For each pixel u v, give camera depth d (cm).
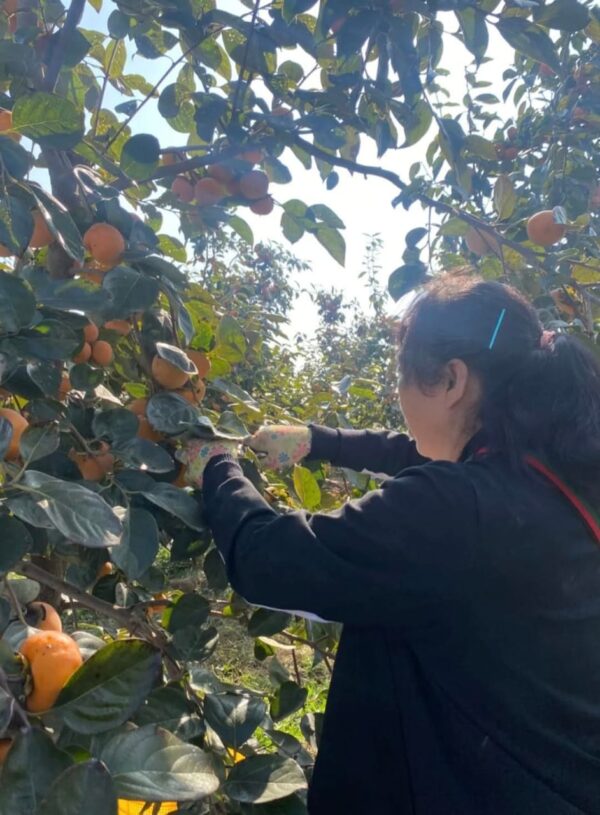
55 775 74
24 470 100
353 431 169
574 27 156
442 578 100
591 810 100
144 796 81
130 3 166
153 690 119
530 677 101
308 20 194
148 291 134
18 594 123
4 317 108
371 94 175
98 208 144
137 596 154
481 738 101
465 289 117
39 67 146
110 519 97
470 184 185
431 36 172
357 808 112
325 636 175
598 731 105
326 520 106
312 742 167
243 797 111
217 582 151
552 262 195
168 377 149
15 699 84
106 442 130
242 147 180
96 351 159
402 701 107
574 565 104
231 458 133
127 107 205
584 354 112
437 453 126
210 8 178
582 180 263
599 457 105
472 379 112
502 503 101
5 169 114
